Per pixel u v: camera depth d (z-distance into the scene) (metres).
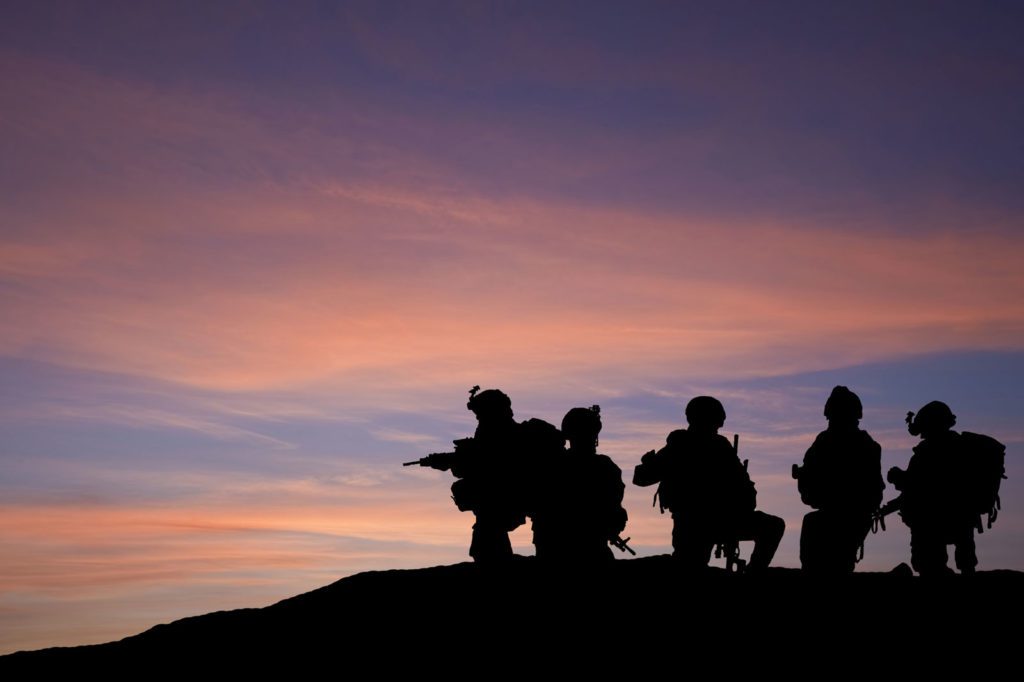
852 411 17.00
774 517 16.59
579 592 15.70
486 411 16.78
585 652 13.89
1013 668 12.87
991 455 17.36
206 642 15.46
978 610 14.62
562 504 15.98
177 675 14.45
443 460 16.81
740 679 12.98
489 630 14.73
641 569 16.83
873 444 16.95
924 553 17.27
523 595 15.73
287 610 16.25
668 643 14.01
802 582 16.28
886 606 14.95
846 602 15.19
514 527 16.53
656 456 16.78
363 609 15.84
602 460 16.17
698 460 16.42
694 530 16.30
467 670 13.65
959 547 17.22
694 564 16.31
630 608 15.16
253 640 15.27
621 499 16.14
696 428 16.66
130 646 15.79
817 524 16.81
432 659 14.05
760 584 16.05
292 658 14.55
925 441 17.62
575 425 16.20
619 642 14.11
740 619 14.66
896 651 13.47
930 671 12.90
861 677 12.85
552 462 16.27
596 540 15.96
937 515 17.17
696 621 14.64
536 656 13.88
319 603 16.34
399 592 16.39
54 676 14.97
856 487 16.73
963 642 13.60
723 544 16.34
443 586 16.45
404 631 14.95
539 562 16.11
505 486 16.33
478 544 16.47
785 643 13.86
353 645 14.70
